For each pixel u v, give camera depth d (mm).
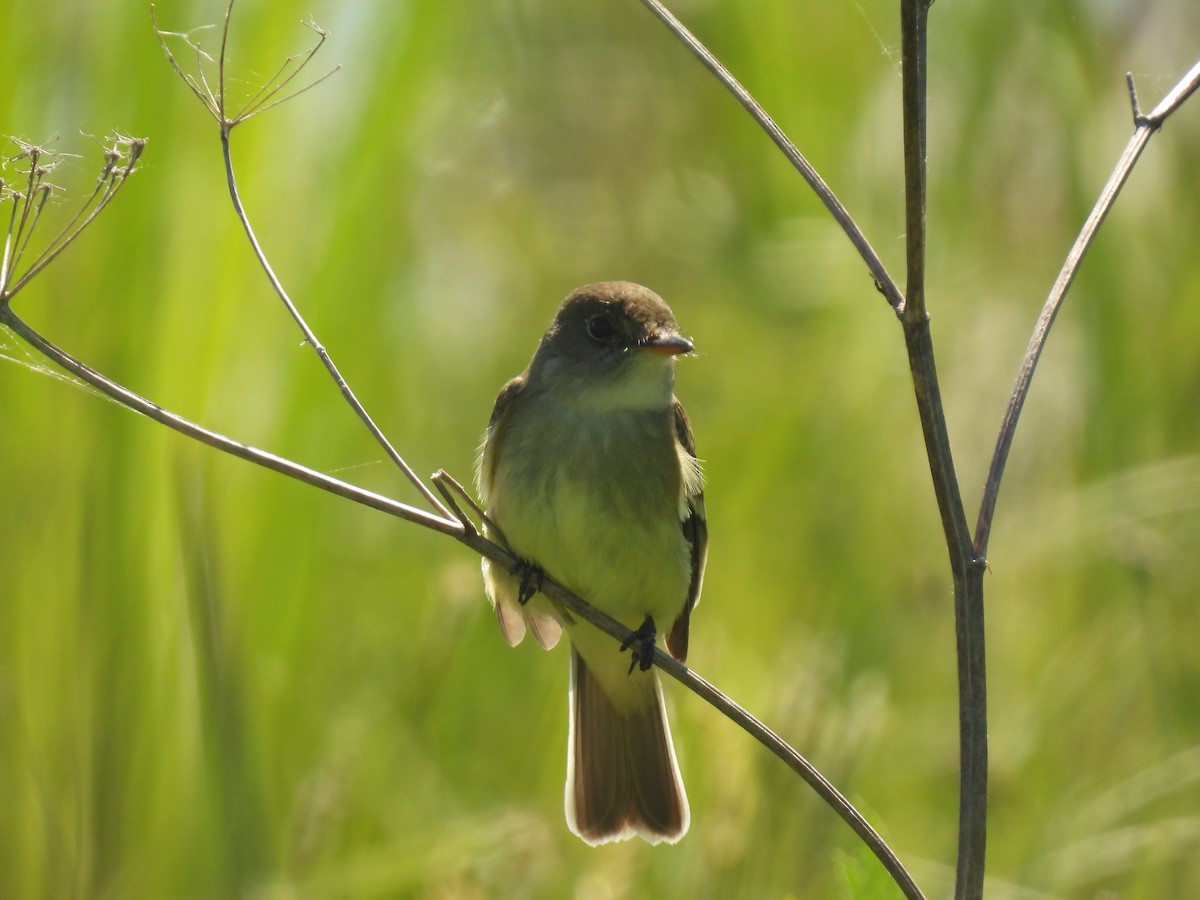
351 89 11164
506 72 14078
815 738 9359
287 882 9258
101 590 9453
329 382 10852
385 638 11219
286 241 10852
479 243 13914
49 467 9578
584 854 10070
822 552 12430
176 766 9445
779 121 13891
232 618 9688
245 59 10484
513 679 11000
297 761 10094
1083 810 10367
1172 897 9914
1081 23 12461
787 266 13594
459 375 13375
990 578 11938
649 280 13984
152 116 10016
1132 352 11836
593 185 14188
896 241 13320
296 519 10367
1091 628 11406
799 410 12961
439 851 9531
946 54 13188
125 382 9719
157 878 9242
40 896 9211
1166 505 11227
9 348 9586
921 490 12625
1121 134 12227
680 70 14305
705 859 9172
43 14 9805
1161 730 10812
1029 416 12445
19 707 9336
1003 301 12742
